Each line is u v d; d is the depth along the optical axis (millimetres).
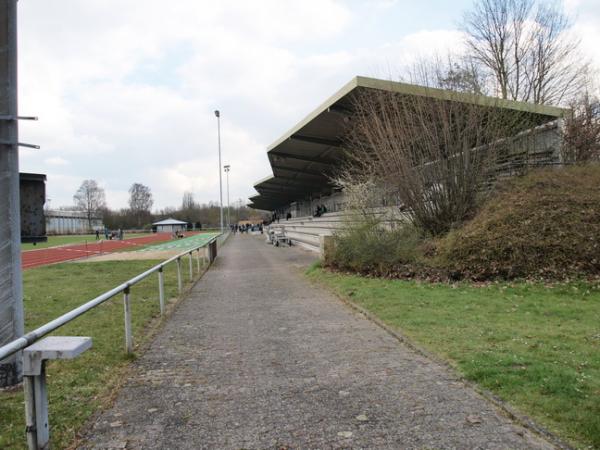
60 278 14328
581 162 14383
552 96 27297
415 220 12781
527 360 4680
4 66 4520
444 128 12219
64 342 3117
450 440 3230
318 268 13961
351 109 16453
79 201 109875
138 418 3768
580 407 3551
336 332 6527
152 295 10211
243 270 15836
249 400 4105
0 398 4176
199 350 5824
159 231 90688
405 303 8016
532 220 10242
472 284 9625
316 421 3625
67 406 4000
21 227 4633
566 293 8383
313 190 44188
